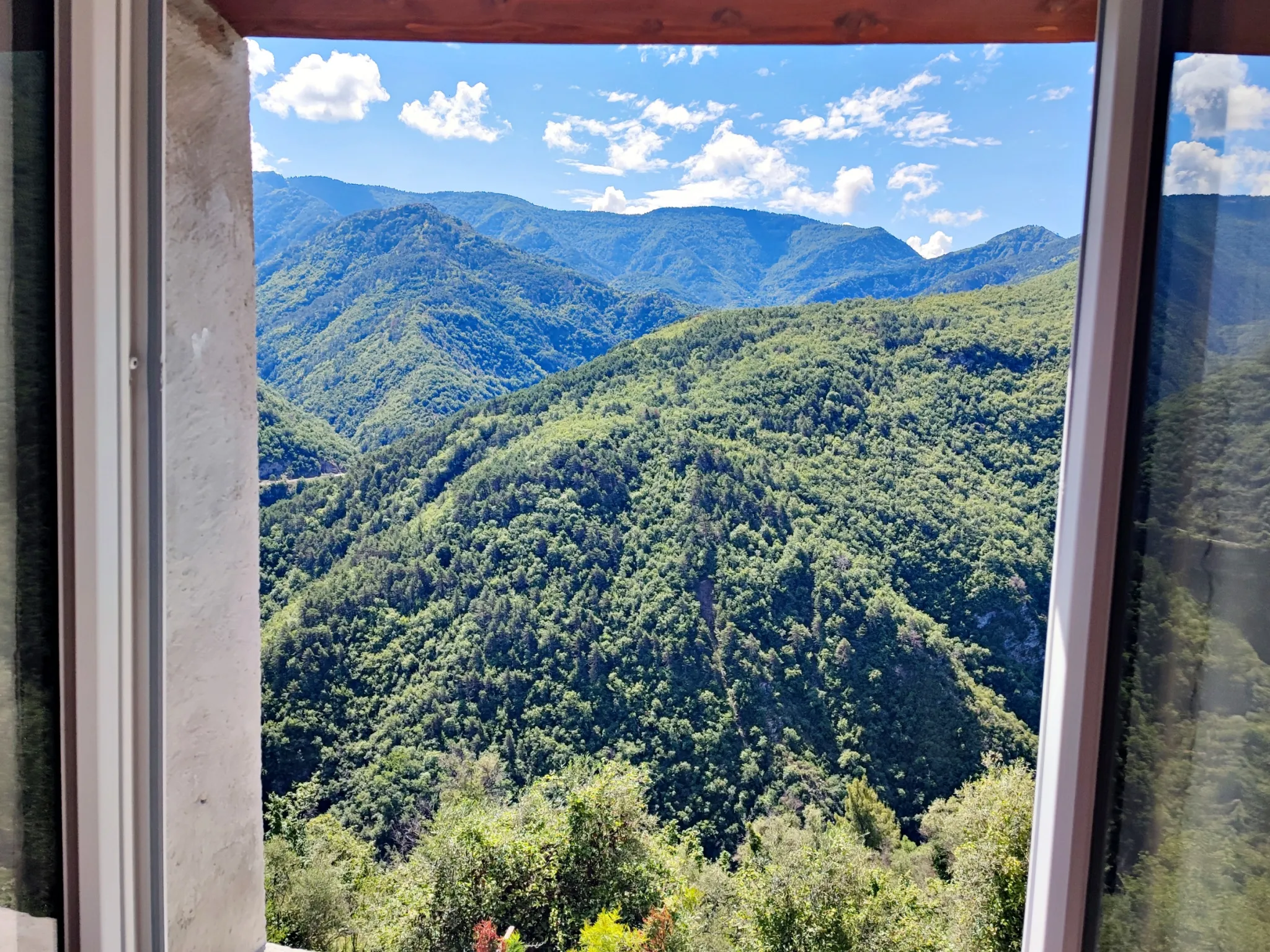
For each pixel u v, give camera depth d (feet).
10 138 2.56
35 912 2.81
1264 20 2.31
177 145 3.46
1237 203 2.38
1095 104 2.49
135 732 3.01
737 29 3.35
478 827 30.45
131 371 2.88
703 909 37.27
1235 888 2.51
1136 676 2.56
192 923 3.67
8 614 2.68
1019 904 30.96
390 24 3.50
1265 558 2.42
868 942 36.76
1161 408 2.48
